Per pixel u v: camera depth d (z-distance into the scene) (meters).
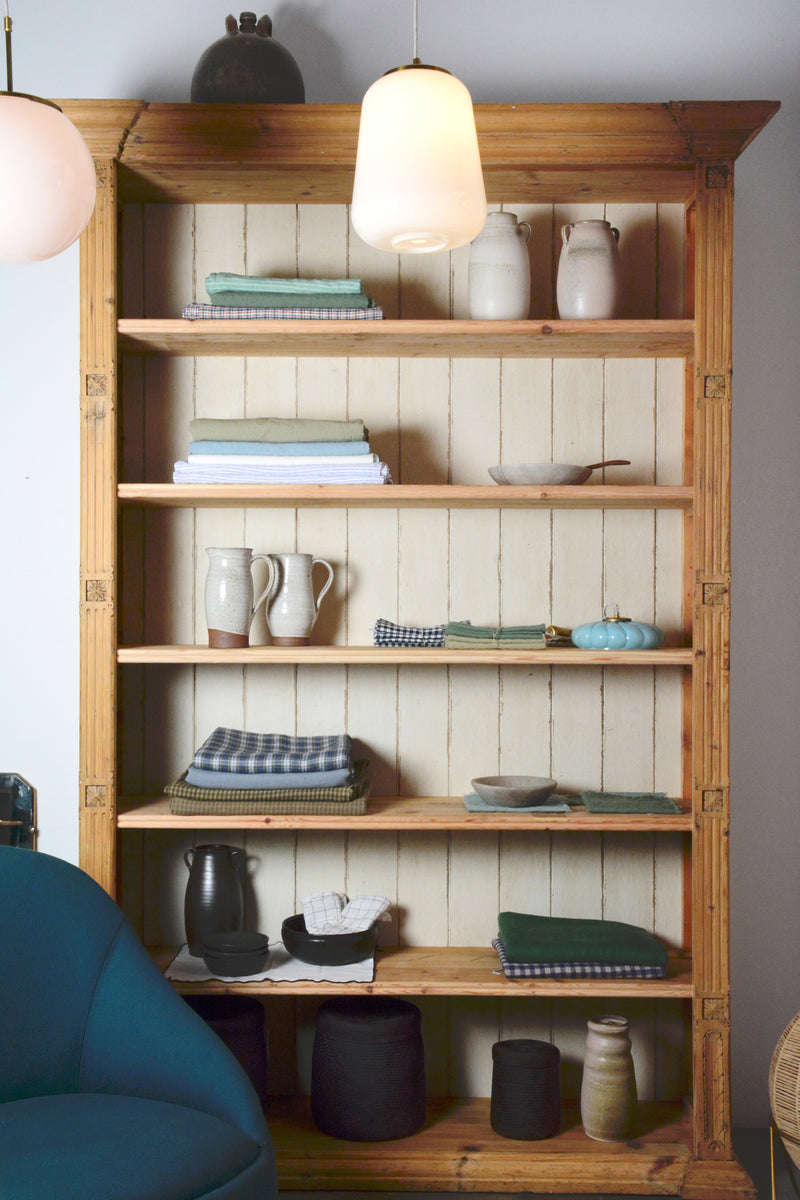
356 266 2.47
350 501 2.32
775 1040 2.47
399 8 2.50
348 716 2.47
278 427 2.22
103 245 2.17
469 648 2.24
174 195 2.41
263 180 2.31
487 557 2.46
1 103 1.51
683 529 2.46
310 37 2.49
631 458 2.47
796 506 2.48
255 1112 1.67
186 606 2.47
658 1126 2.28
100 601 2.18
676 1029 2.44
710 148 2.17
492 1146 2.17
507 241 2.24
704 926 2.15
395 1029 2.20
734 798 2.48
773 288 2.48
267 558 2.33
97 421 2.18
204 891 2.29
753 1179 2.20
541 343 2.31
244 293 2.22
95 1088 1.78
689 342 2.30
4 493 2.48
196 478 2.21
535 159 2.19
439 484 2.46
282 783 2.19
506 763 2.47
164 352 2.43
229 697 2.47
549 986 2.16
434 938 2.46
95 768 2.18
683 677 2.46
